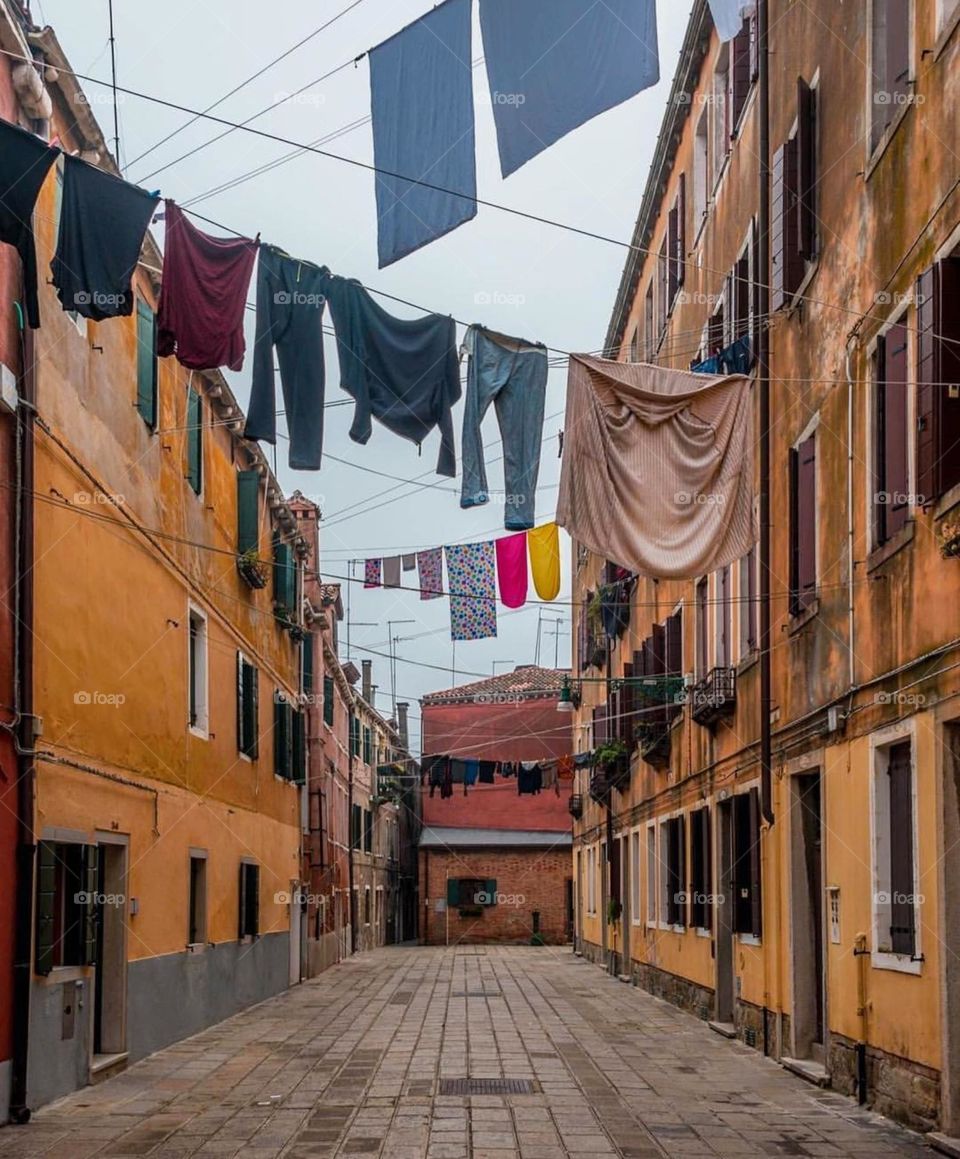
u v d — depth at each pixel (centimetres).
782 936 1480
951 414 973
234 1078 1349
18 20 1166
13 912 1107
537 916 5116
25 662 1137
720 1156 939
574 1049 1580
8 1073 1087
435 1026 1861
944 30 984
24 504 1144
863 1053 1166
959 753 980
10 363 1124
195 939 1869
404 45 962
